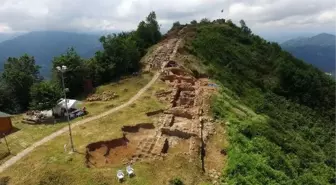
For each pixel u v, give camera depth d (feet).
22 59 234.58
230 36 366.43
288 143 171.53
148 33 323.98
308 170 154.20
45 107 162.30
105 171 106.52
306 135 217.56
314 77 295.28
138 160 115.55
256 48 357.41
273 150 144.05
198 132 137.49
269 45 379.76
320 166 161.79
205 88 199.62
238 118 167.63
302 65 341.62
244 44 362.33
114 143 128.26
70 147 122.93
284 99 264.93
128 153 123.03
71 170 106.63
